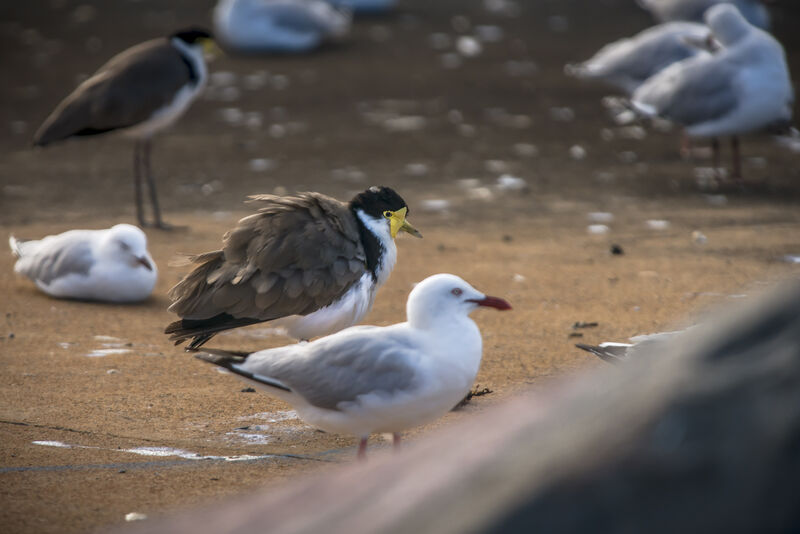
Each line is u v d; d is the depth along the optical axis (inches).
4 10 1471.5
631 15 1481.3
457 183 781.9
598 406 141.4
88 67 1154.0
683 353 140.6
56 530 242.2
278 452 312.5
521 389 368.5
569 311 482.6
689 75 729.6
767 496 123.6
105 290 490.0
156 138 928.9
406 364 271.3
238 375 284.8
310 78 1144.8
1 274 542.6
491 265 570.6
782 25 1362.0
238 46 1264.8
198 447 315.3
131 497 266.8
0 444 311.7
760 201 722.2
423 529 135.8
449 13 1517.0
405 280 540.1
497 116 1002.1
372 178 790.5
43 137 616.1
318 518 150.3
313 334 371.6
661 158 863.1
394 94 1079.6
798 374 129.9
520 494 132.0
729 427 128.8
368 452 312.7
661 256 586.6
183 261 369.1
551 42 1322.6
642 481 128.0
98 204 719.1
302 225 360.8
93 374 388.8
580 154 875.4
